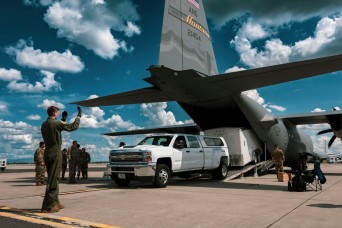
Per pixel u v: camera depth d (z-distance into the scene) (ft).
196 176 41.93
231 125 52.39
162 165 33.71
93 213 18.85
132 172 32.76
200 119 50.83
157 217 17.70
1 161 77.41
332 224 15.83
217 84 35.35
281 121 57.31
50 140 19.34
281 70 29.71
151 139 38.60
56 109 19.86
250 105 46.32
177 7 37.99
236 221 16.66
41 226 15.55
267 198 24.91
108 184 38.47
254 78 32.40
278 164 48.08
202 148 39.70
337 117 52.60
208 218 17.40
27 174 61.46
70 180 40.47
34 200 24.47
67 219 17.13
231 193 28.25
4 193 29.25
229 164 48.78
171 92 40.06
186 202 22.99
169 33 36.09
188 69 36.09
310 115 54.03
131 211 19.47
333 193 27.89
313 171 29.60
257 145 53.93
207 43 43.21
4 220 16.85
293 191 29.48
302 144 65.98
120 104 45.24
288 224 15.89
